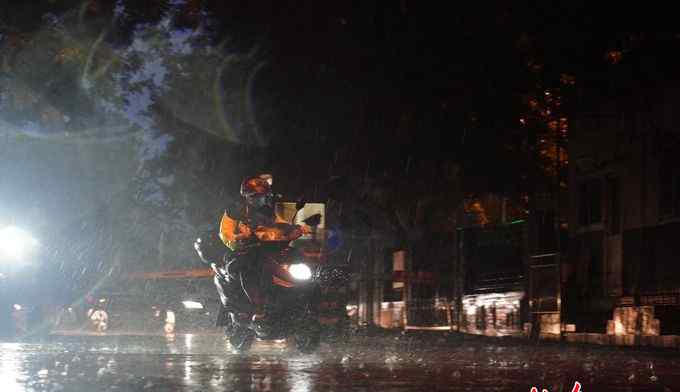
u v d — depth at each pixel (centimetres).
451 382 825
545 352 1467
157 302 2714
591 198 2586
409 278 2634
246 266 1195
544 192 2878
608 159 2491
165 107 3027
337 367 993
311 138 2905
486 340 2073
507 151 2795
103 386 731
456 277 2548
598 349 1619
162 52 2759
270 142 2977
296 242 1487
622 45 2461
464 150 2783
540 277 2188
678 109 2219
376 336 2266
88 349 1403
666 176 2252
